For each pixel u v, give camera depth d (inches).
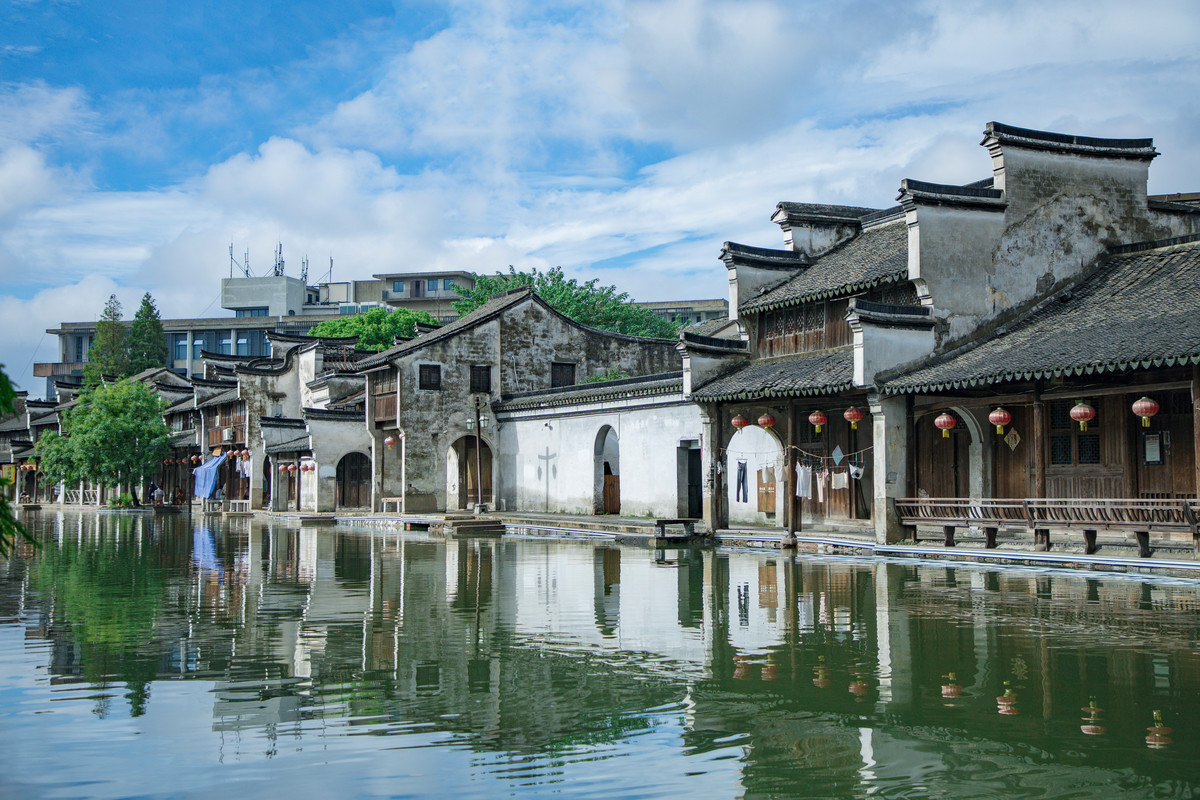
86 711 397.4
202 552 1092.5
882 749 344.8
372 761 338.0
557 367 1744.6
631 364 1812.3
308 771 327.0
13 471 3284.9
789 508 1008.9
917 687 420.2
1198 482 692.7
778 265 1163.9
